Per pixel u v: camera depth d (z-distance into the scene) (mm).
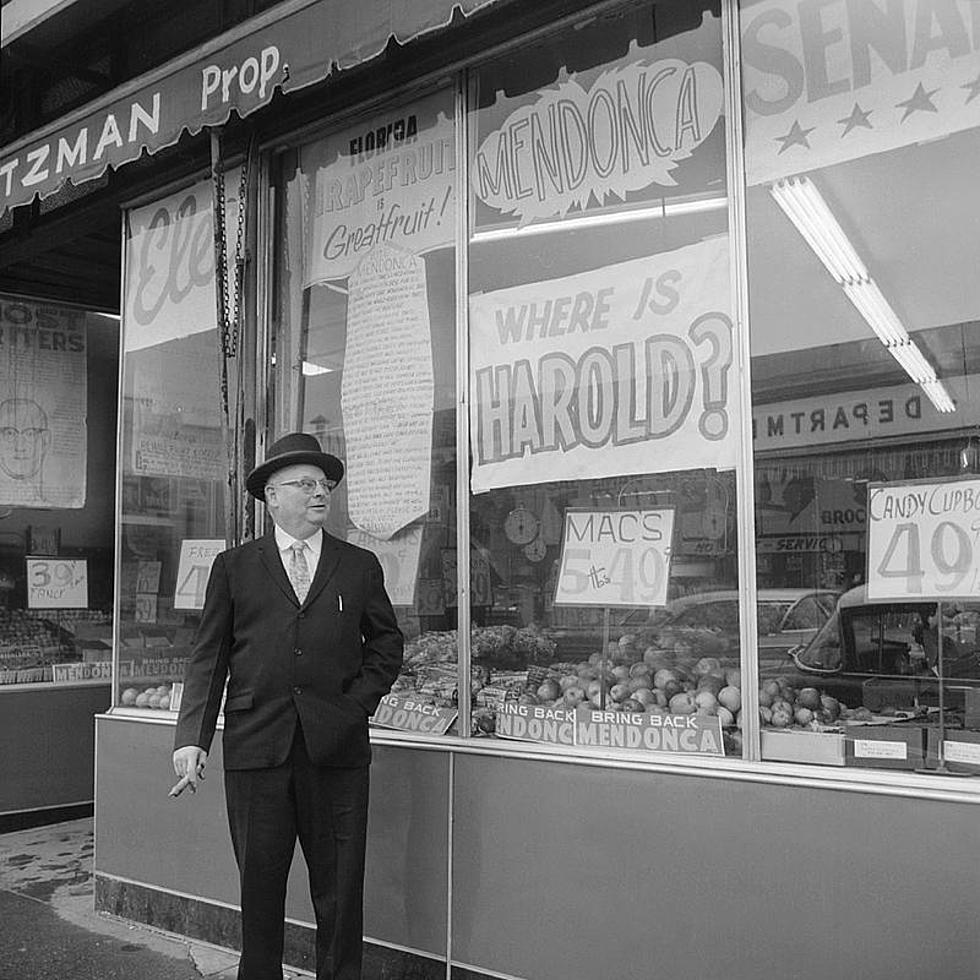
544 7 3641
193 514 4660
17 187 4484
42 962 3992
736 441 3195
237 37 3744
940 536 2924
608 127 3561
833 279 3123
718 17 3344
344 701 3305
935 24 2941
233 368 4445
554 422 3607
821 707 2992
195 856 4234
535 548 3621
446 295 3934
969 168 2926
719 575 3213
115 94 4133
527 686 3564
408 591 3941
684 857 3041
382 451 4078
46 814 6227
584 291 3566
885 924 2701
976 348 2955
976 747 2770
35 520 6375
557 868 3285
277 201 4523
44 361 6469
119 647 4855
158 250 4949
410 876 3617
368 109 4195
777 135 3195
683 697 3213
